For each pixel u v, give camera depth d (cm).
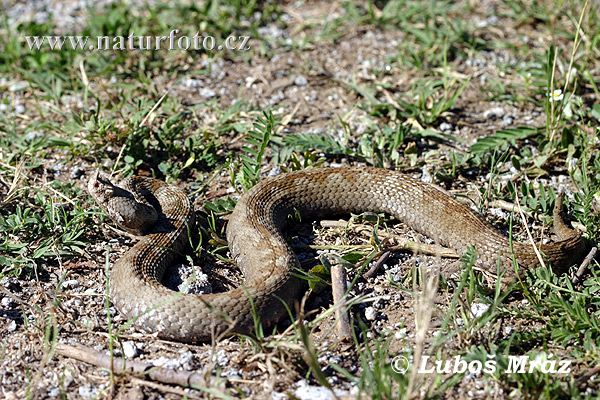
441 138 1027
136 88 1126
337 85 1155
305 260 816
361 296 718
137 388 642
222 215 888
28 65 1216
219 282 790
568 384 610
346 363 665
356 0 1375
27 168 955
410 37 1264
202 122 1064
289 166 975
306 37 1256
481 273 782
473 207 898
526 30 1279
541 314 715
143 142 981
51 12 1423
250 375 652
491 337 690
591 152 970
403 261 813
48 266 796
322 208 898
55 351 679
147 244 793
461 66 1188
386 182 895
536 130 998
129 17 1312
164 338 703
